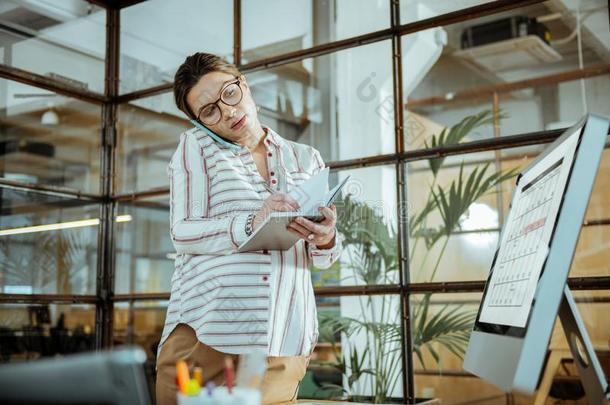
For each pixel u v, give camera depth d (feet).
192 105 4.59
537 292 2.29
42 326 9.36
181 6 9.91
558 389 7.23
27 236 9.36
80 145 10.14
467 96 12.11
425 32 7.86
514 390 2.25
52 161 9.80
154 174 9.87
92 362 1.63
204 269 4.41
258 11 9.20
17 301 9.11
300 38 8.78
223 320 4.28
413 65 8.09
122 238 10.09
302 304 4.58
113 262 10.12
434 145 7.77
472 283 7.32
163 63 9.93
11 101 9.29
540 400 7.32
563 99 11.06
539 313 2.27
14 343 9.01
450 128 7.79
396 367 7.63
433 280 7.55
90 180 10.19
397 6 8.05
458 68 12.01
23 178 9.46
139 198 10.00
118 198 10.18
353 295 7.95
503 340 2.63
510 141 7.44
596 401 2.68
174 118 9.74
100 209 10.23
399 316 7.66
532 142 7.32
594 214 6.73
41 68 9.59
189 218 4.34
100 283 10.11
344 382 7.92
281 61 8.93
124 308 9.94
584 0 7.77
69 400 1.57
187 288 4.47
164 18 10.04
